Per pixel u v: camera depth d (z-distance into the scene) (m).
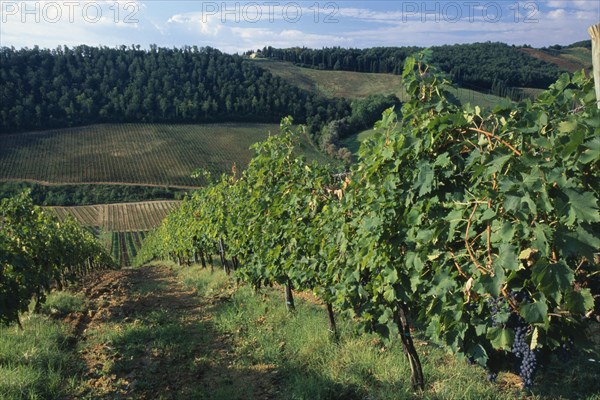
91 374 6.59
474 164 3.56
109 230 62.94
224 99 110.88
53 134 93.00
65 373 6.62
